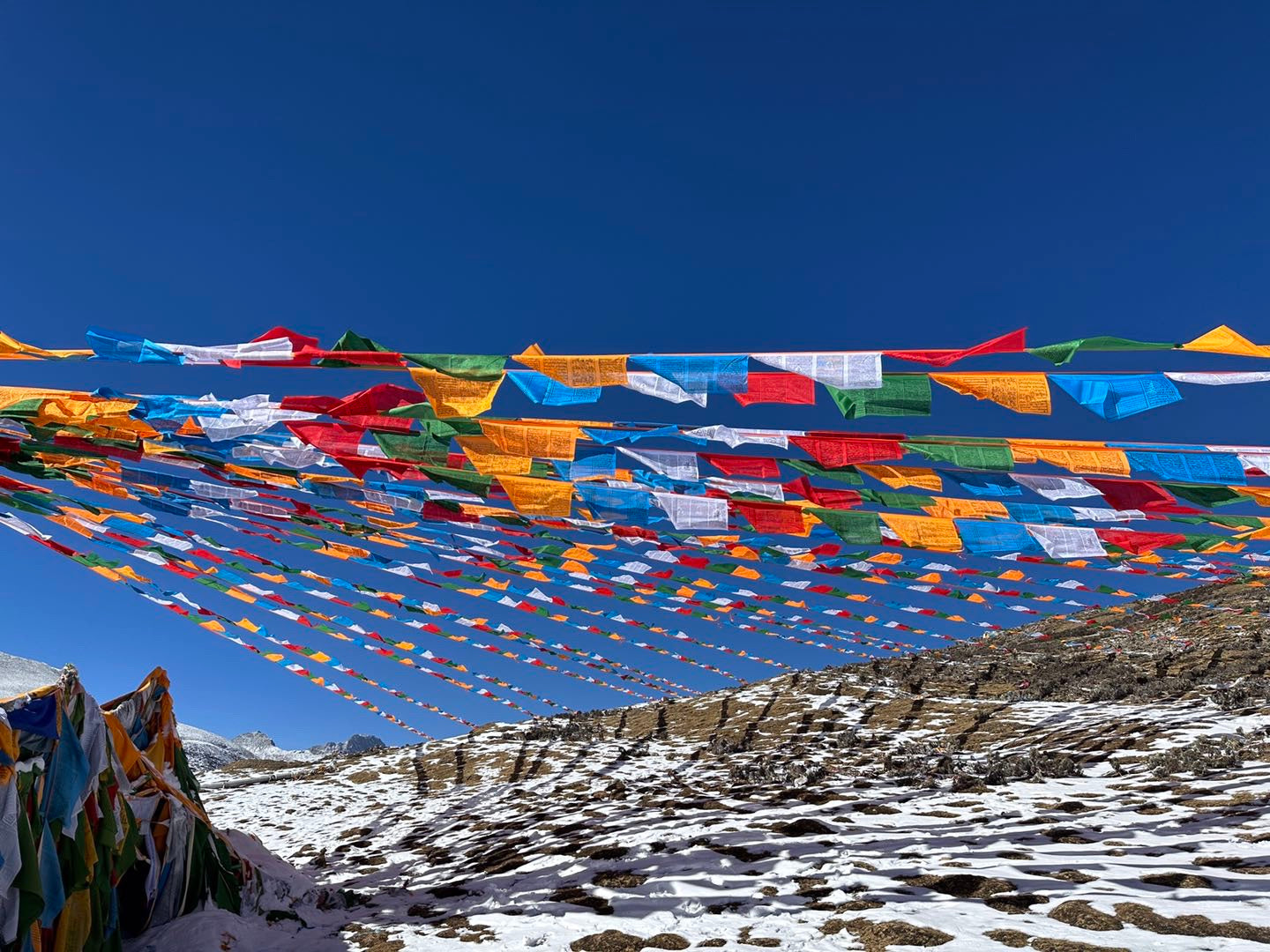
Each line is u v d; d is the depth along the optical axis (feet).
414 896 21.33
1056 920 14.26
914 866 18.72
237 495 16.31
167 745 19.29
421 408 12.23
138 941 15.35
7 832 10.94
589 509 13.42
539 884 20.85
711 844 22.71
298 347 10.94
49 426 13.15
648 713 72.43
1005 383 9.93
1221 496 12.02
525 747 59.52
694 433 12.30
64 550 18.88
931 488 13.25
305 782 58.80
